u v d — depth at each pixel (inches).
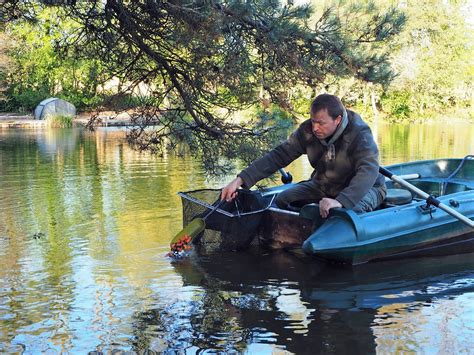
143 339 115.4
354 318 125.4
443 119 1111.0
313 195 178.1
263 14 149.1
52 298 137.2
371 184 161.6
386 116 1093.8
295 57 152.4
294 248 178.4
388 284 148.8
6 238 189.8
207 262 166.6
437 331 118.3
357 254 163.5
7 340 115.0
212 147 175.9
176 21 149.9
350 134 163.5
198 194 186.5
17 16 172.4
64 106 883.4
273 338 115.9
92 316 126.6
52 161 402.0
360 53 162.9
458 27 1059.3
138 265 162.6
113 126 750.5
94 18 164.1
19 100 1013.8
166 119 176.9
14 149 488.1
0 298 136.8
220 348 111.4
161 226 204.7
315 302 135.0
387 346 111.9
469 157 231.5
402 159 418.0
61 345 112.8
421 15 991.0
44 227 204.7
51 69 995.9
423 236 173.2
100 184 299.6
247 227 179.8
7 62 902.4
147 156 424.8
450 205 179.3
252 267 162.9
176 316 127.0
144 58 171.5
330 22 156.3
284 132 177.8
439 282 149.8
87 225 207.0
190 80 164.6
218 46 152.4
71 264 162.6
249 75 156.7
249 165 173.6
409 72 970.7
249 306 132.7
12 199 257.6
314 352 109.6
